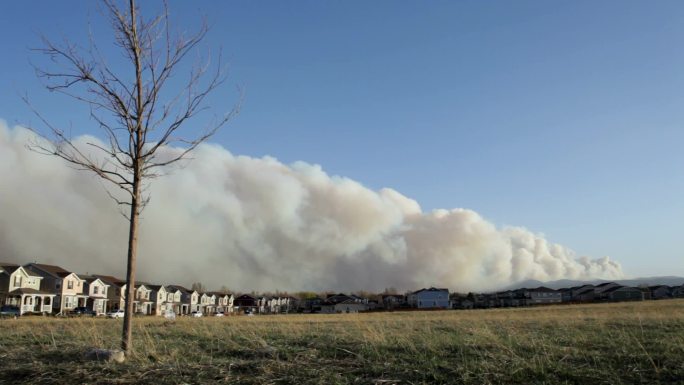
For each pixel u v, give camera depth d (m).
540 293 137.75
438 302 130.38
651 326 17.41
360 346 11.72
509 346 11.02
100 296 87.06
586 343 11.98
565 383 7.45
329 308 134.62
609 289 136.12
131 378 7.87
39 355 10.38
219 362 9.27
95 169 10.02
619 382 7.46
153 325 23.19
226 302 133.50
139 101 10.48
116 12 10.38
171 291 111.00
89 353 9.58
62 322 25.97
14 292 70.69
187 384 7.54
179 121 10.88
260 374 8.11
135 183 10.30
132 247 10.16
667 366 8.41
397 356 10.20
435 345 11.53
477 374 7.98
